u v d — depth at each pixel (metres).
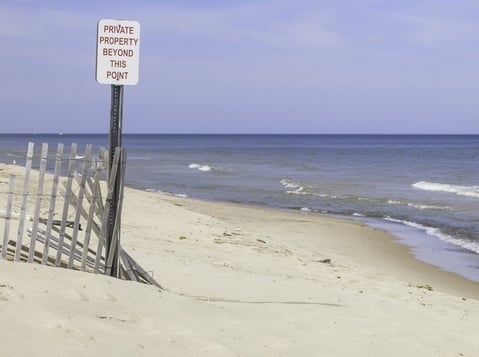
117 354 4.27
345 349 5.80
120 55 6.30
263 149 117.50
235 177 45.69
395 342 6.30
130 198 18.83
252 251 12.52
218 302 6.83
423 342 6.47
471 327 7.51
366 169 55.88
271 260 11.66
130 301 5.70
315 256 13.70
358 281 10.54
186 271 8.75
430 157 77.81
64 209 6.39
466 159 72.19
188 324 5.55
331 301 7.96
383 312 7.71
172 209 17.73
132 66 6.32
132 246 10.59
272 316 6.59
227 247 12.55
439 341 6.62
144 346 4.61
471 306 9.23
